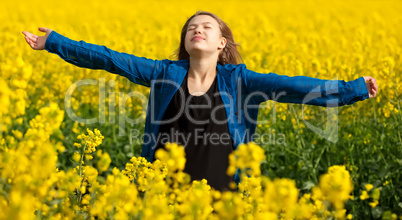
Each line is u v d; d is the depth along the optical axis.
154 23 23.34
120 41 12.31
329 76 10.05
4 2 28.08
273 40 14.57
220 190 5.05
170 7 29.19
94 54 5.42
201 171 5.05
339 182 3.75
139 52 12.39
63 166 7.78
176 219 4.16
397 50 11.52
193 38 5.30
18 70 4.23
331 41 16.31
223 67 5.43
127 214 4.07
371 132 8.03
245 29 18.22
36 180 3.75
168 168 4.68
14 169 4.00
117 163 8.25
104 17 25.00
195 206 3.84
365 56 12.53
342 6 29.89
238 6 31.47
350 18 23.81
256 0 34.88
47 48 5.45
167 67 5.47
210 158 5.09
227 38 5.68
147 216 3.64
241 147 3.90
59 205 4.38
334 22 22.11
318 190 3.91
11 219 3.29
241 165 3.91
